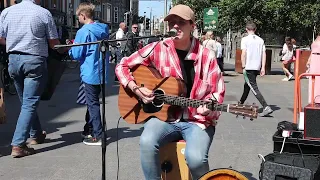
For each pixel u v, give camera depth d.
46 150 5.64
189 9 3.59
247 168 5.00
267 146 5.97
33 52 5.16
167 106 3.58
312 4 18.12
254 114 3.27
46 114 8.13
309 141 3.51
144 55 3.71
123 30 13.61
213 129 3.63
